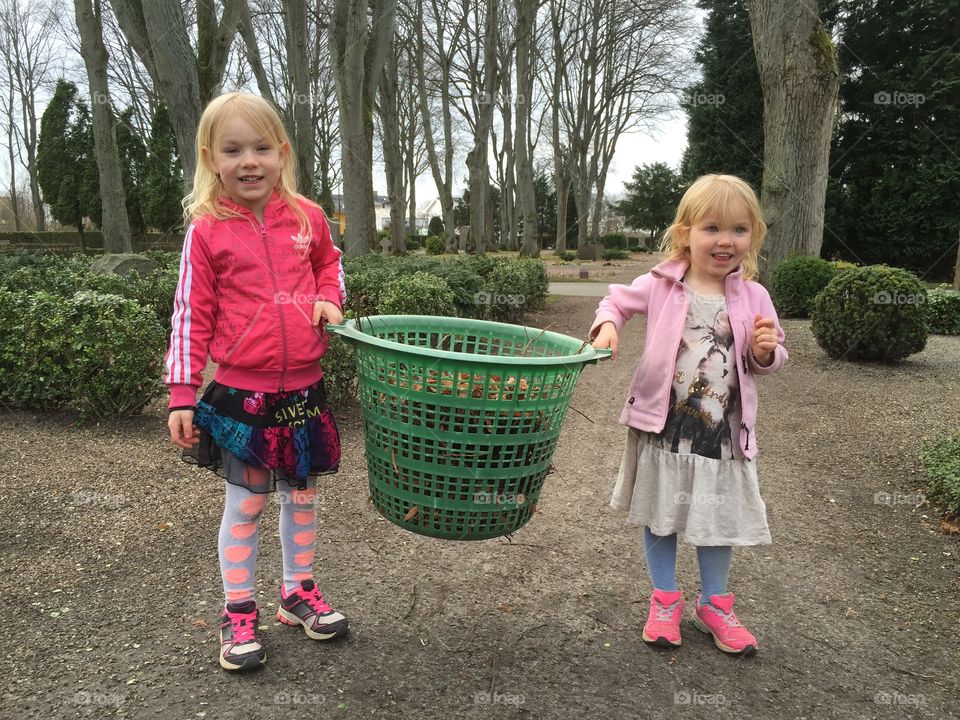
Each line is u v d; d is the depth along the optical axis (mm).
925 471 4188
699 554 2379
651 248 49219
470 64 29172
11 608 2467
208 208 2018
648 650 2324
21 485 3621
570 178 37312
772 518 3566
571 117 35812
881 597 2764
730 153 22609
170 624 2393
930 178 20703
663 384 2240
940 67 20781
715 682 2162
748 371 2262
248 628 2135
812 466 4430
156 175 24703
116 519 3279
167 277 7984
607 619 2525
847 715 2025
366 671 2141
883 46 21625
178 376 1953
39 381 4824
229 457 2055
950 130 20906
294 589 2305
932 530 3420
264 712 1932
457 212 56688
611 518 3512
